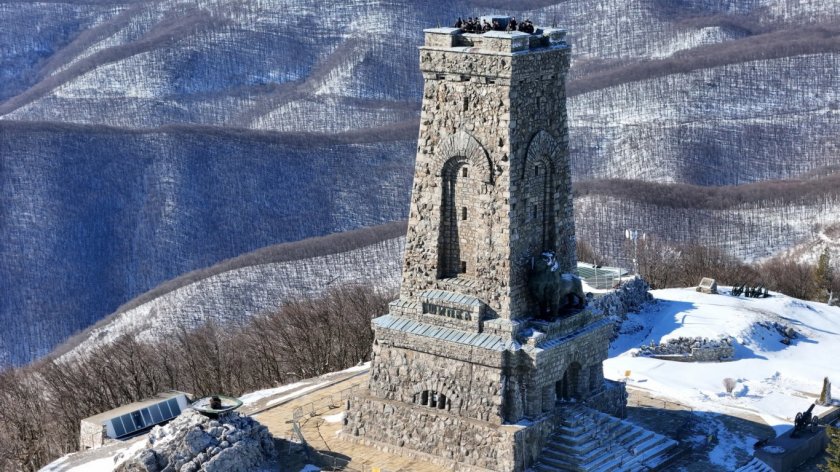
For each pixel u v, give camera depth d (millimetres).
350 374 191000
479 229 154250
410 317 159000
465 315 154750
